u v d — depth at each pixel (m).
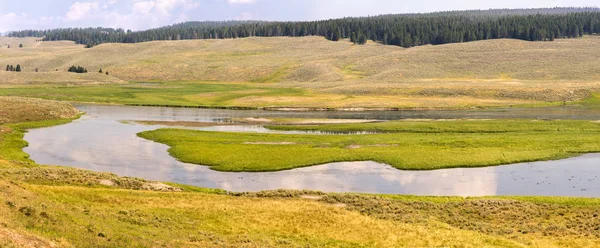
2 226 22.70
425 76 180.38
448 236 32.59
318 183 48.47
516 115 100.00
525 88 134.75
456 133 77.31
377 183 48.44
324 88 155.88
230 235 31.19
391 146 64.81
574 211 38.50
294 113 106.44
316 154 59.88
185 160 58.16
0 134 73.25
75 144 68.25
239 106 117.81
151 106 120.75
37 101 101.38
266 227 33.72
